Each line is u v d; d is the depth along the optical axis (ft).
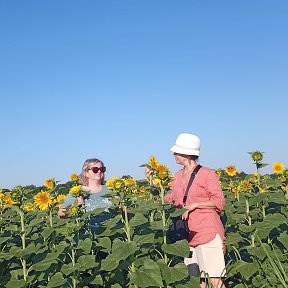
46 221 11.51
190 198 9.68
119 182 9.20
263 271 9.29
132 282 8.10
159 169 9.21
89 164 11.46
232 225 11.24
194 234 9.61
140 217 8.85
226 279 9.99
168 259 9.14
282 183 12.26
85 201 11.28
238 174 15.08
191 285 8.66
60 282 8.50
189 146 9.62
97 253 10.32
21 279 9.10
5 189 12.85
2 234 10.64
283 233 9.56
